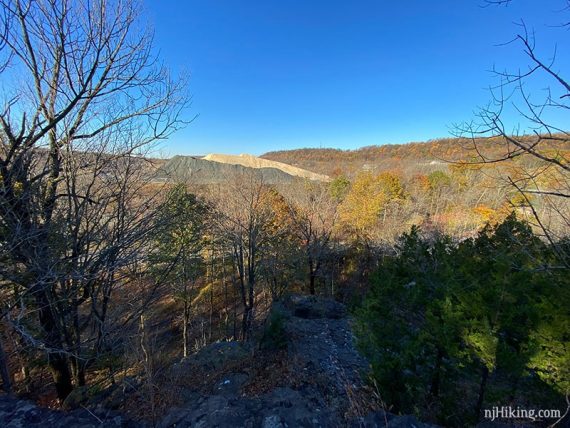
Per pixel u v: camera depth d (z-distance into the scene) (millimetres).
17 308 5164
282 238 18328
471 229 21969
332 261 21578
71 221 5656
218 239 17406
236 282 23047
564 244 3941
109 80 6047
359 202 23891
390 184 32562
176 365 6965
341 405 5270
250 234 15758
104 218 6848
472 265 5223
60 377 6449
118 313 7430
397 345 4832
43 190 5566
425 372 5012
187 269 14750
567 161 2410
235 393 5918
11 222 4684
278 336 8188
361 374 5914
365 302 5320
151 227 6176
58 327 6102
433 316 4582
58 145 5676
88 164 6031
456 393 4879
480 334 4055
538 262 3697
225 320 20859
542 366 3908
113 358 6875
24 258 4883
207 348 7895
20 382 9445
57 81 5582
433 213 29250
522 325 4105
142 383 5648
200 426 3518
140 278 7863
